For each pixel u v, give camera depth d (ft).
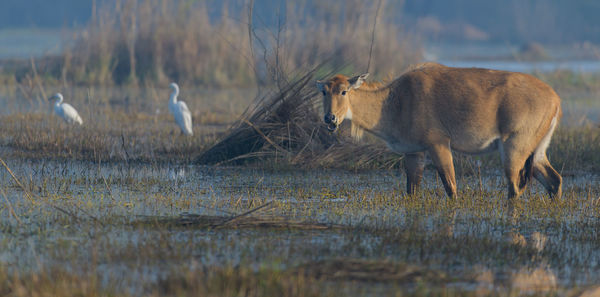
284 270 73.31
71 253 78.95
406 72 114.32
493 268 77.61
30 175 124.16
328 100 108.78
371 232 92.22
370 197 117.80
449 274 75.00
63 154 157.28
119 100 277.23
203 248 81.97
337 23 307.58
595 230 95.96
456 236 90.58
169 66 352.69
